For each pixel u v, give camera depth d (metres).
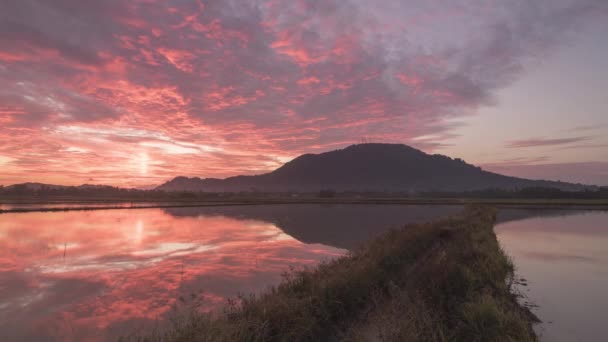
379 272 8.33
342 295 6.70
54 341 6.65
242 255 16.03
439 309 5.88
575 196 110.19
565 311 7.47
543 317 7.09
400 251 11.17
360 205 73.81
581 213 49.06
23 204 66.75
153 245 19.16
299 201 90.31
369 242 13.81
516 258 14.36
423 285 7.39
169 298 9.34
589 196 108.69
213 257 15.60
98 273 12.44
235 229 27.44
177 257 15.59
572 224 31.91
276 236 23.03
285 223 32.56
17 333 7.03
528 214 47.12
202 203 77.81
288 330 5.18
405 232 15.21
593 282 10.14
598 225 30.78
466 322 5.52
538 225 30.95
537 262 13.42
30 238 21.80
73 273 12.44
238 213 47.97
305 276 7.71
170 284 10.80
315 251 17.16
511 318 5.55
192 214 45.72
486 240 14.48
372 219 36.97
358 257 10.19
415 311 5.24
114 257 15.63
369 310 6.38
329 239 21.41
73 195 153.00
